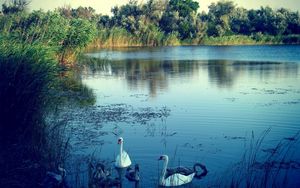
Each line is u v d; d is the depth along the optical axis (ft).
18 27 71.05
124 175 40.63
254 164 42.34
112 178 38.81
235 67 141.18
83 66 144.36
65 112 65.82
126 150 47.39
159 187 38.09
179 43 294.25
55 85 56.08
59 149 44.27
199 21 301.02
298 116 61.98
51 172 37.70
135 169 39.29
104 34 267.59
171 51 231.30
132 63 160.04
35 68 46.80
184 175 38.40
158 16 303.68
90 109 68.95
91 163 40.45
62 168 38.52
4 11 80.23
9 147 43.52
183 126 57.31
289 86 93.09
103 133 53.98
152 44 283.18
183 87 94.68
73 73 124.88
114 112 66.74
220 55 199.31
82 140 50.78
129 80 109.29
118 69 138.41
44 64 48.19
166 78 112.68
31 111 46.03
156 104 73.87
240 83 99.96
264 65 146.20
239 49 241.35
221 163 42.93
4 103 44.55
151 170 41.60
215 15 322.34
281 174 39.47
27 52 47.88
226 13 317.63
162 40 286.05
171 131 54.85
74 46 143.74
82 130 55.26
